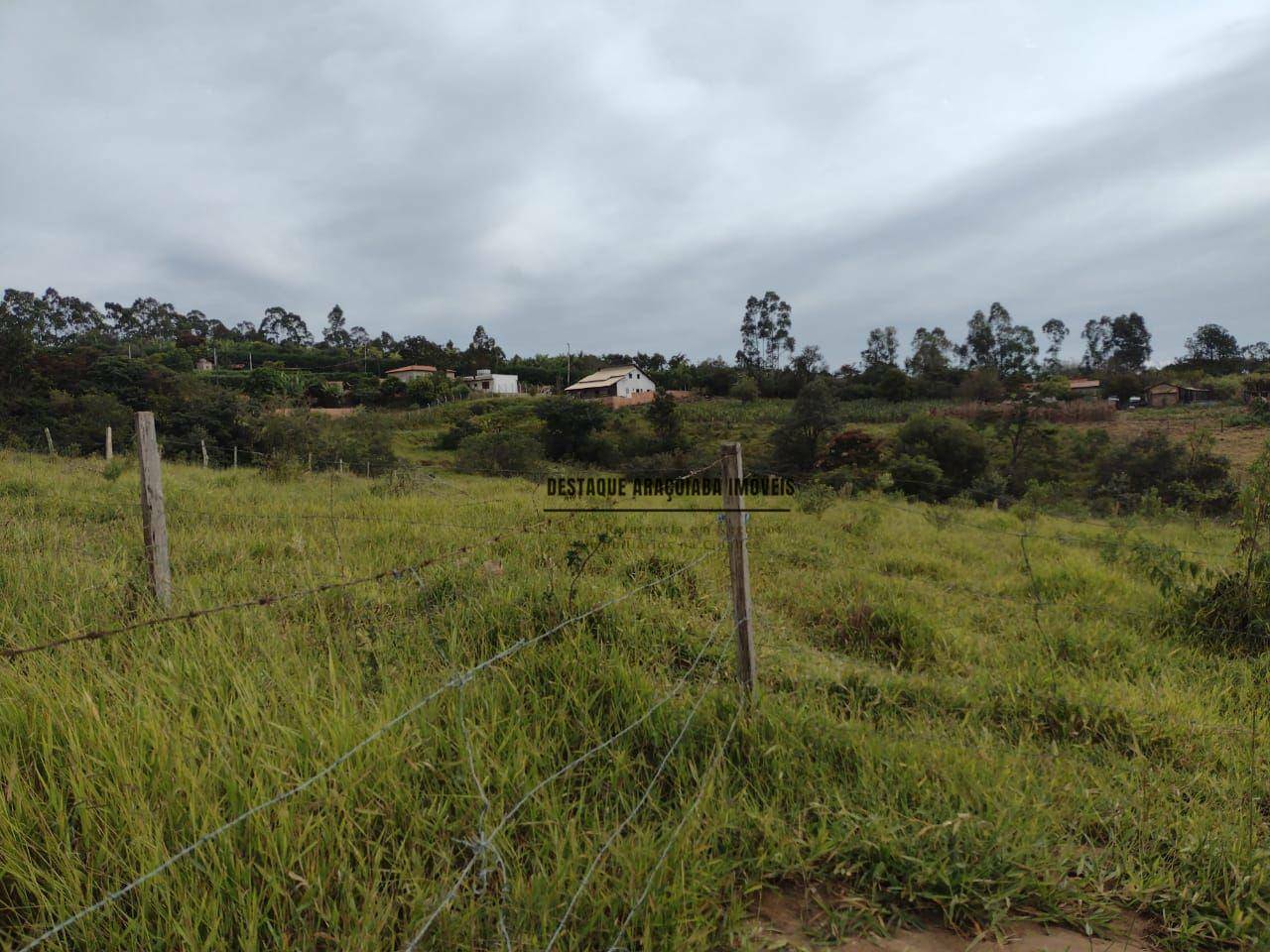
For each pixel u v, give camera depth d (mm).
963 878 2244
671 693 3164
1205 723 3588
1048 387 58250
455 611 3967
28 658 2734
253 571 4621
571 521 7219
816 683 3803
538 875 2057
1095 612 5586
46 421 30125
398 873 2021
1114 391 72250
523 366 109438
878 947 2047
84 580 3814
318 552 5355
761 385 84250
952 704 3787
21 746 2336
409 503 8781
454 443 50844
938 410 64188
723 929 2029
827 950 2023
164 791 2121
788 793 2674
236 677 2680
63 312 105500
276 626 3426
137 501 7109
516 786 2439
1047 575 6812
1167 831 2670
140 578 3742
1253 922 2213
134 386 37281
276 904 1842
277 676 2832
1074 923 2207
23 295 96062
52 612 3371
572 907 1943
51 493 7402
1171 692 3965
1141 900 2299
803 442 42781
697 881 2105
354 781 2230
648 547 6090
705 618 4594
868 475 31172
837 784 2766
